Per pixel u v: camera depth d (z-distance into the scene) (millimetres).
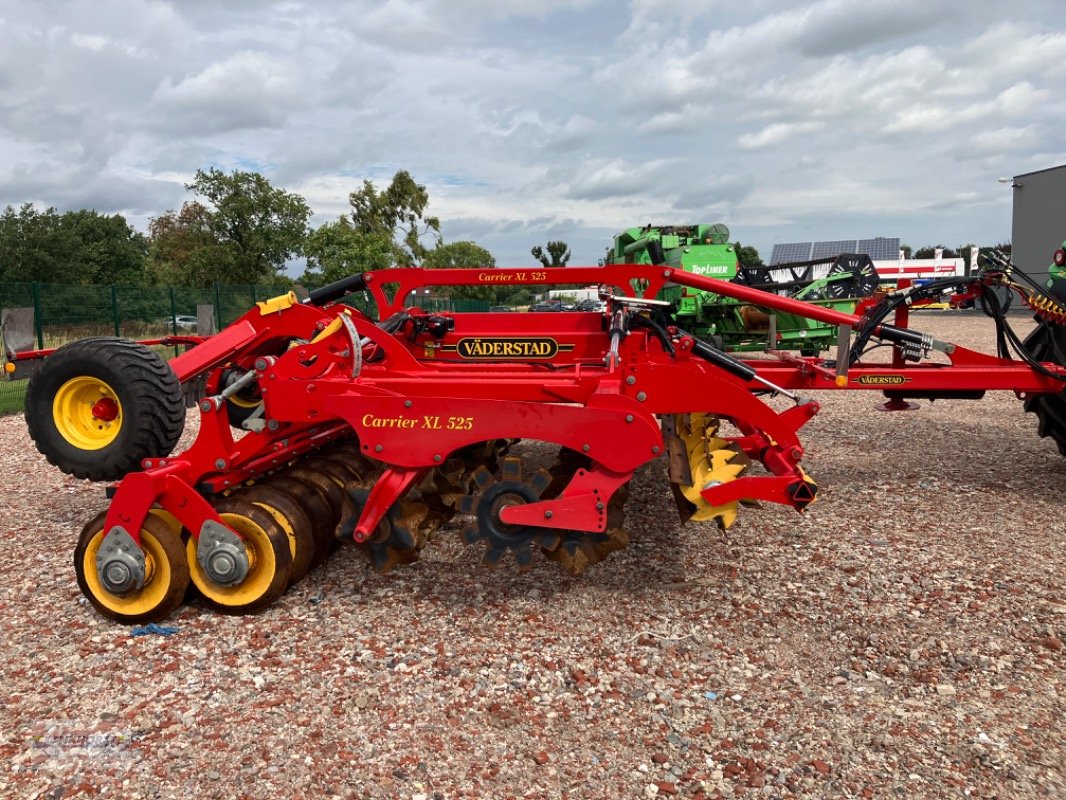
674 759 2531
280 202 48125
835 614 3533
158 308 16250
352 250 30219
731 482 3531
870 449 6805
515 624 3490
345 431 4742
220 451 3656
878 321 4777
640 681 2998
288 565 3592
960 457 6418
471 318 5238
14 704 2889
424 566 4172
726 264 11305
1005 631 3332
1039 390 4871
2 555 4488
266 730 2707
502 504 3459
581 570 3510
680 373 3598
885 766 2471
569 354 5066
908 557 4188
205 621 3559
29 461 7082
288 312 4691
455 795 2369
